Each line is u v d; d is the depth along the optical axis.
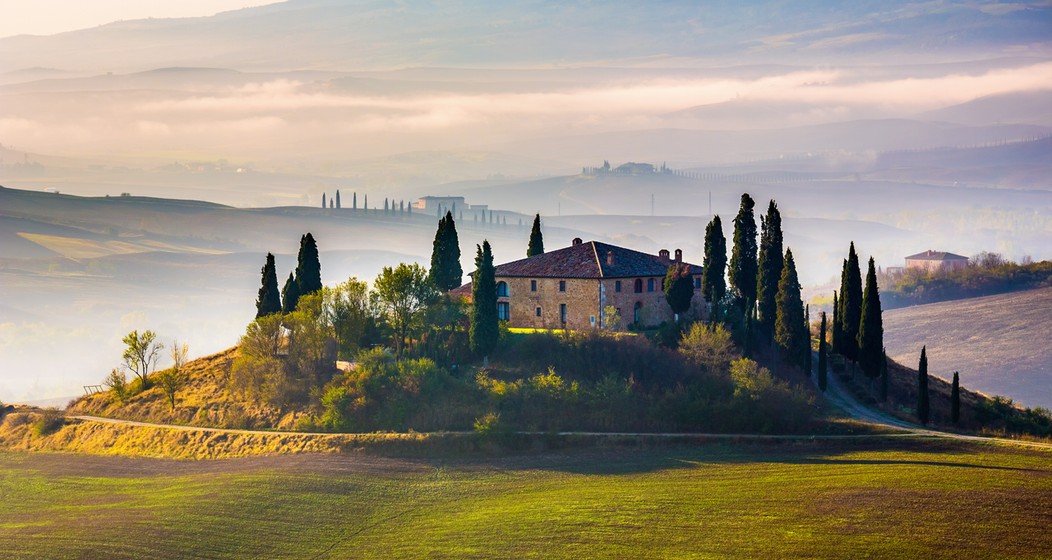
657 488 108.38
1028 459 111.12
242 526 103.12
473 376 136.00
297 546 98.19
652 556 91.12
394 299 143.88
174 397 144.25
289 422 131.62
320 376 139.00
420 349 142.25
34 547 99.25
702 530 96.19
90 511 110.06
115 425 138.00
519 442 123.06
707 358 137.38
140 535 101.50
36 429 140.62
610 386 129.12
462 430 125.94
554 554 92.81
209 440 129.00
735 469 112.94
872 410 135.62
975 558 87.69
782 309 143.38
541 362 137.12
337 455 122.44
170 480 119.12
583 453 120.69
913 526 94.12
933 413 136.62
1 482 122.31
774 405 125.44
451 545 96.31
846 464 112.56
